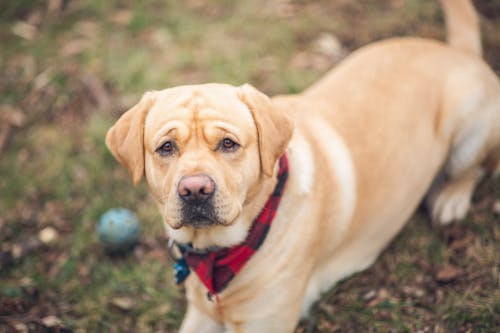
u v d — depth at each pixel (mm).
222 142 2066
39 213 3588
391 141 2820
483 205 3279
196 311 2730
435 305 2740
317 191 2471
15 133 4090
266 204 2273
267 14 4844
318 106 2766
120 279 3148
